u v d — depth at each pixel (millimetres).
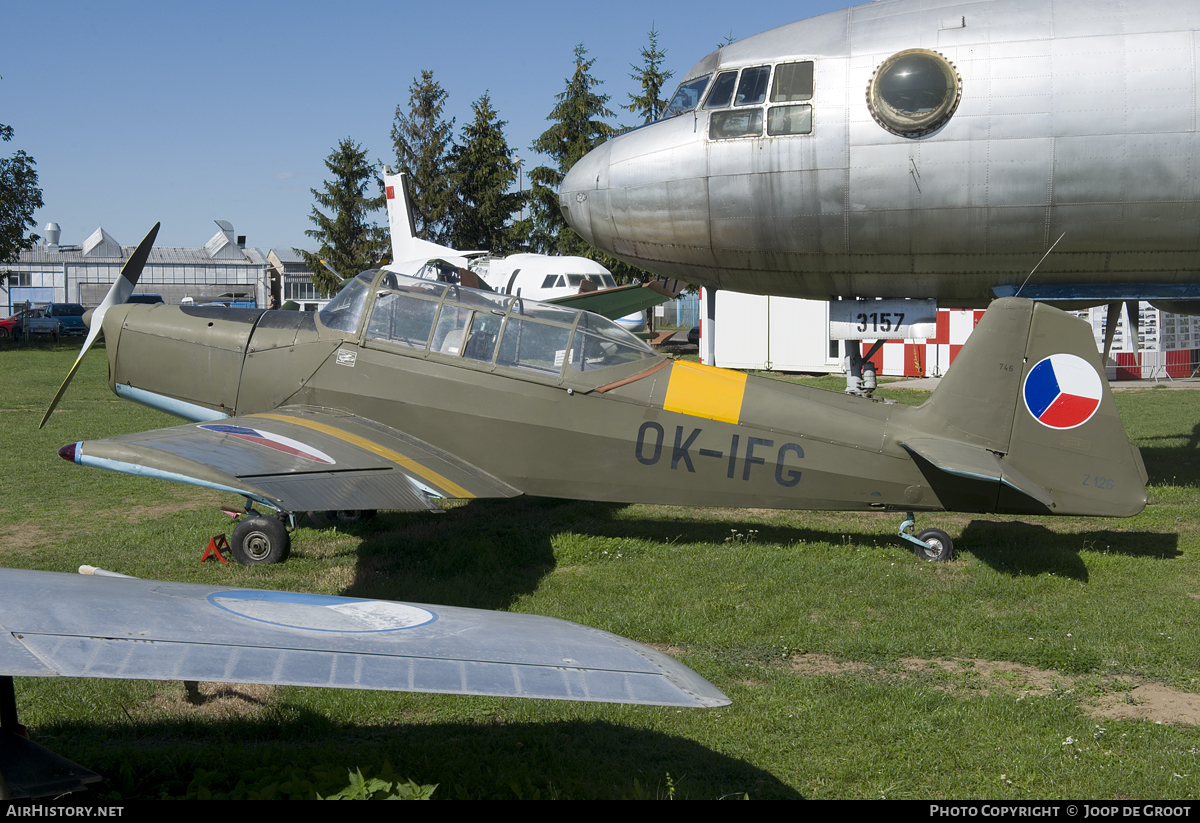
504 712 4645
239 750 3918
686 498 7766
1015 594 6715
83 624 2529
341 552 7859
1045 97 8750
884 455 7527
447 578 7113
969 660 5574
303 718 4473
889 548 8008
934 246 9461
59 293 72250
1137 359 24641
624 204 10477
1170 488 10625
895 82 9055
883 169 9211
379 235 49812
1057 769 4113
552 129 44406
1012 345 7387
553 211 44562
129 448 6047
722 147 9750
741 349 26984
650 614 6234
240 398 8758
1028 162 8867
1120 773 4070
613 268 42562
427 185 48594
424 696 4785
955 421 7508
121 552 7727
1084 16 8828
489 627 2959
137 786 3541
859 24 9461
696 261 10555
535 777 3824
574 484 7914
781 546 8102
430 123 49469
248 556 7414
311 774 3352
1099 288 9703
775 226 9773
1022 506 7434
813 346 26062
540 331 7953
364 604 3158
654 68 43688
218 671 2295
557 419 7852
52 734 4250
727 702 2486
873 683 5137
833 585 6953
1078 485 7352
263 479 6188
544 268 29422
